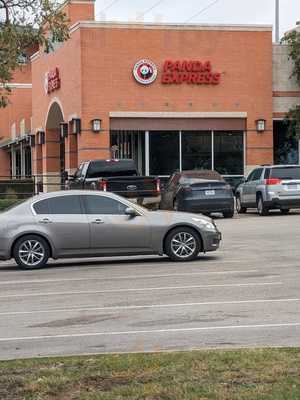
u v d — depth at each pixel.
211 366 6.13
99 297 10.77
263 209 26.08
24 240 14.53
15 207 14.77
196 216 15.06
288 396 5.19
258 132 33.62
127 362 6.36
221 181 25.36
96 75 32.28
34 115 42.88
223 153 33.50
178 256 14.82
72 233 14.59
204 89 33.22
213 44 33.25
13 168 53.41
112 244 14.70
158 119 32.94
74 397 5.32
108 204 14.86
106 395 5.33
